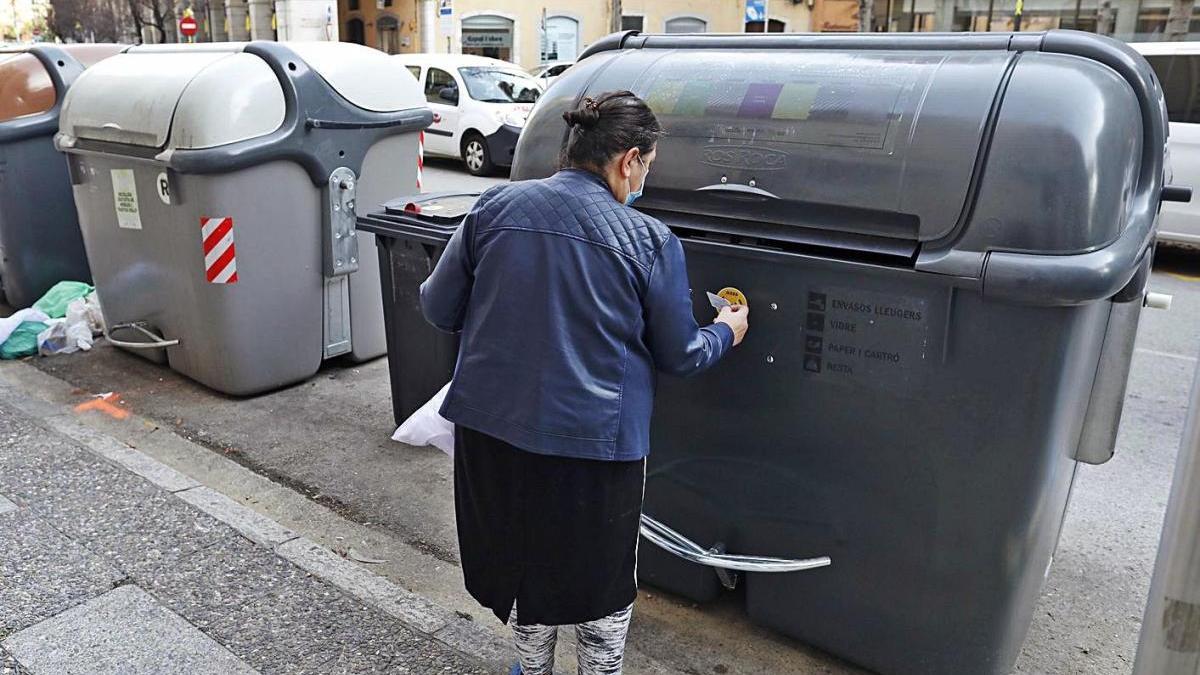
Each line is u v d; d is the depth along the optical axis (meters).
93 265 5.25
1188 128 7.69
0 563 3.05
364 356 5.30
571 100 2.82
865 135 2.28
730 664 2.74
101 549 3.16
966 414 2.22
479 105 13.26
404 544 3.45
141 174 4.65
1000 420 2.18
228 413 4.64
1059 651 2.89
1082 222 2.04
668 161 2.58
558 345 2.02
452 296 2.21
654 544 2.85
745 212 2.46
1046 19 22.66
